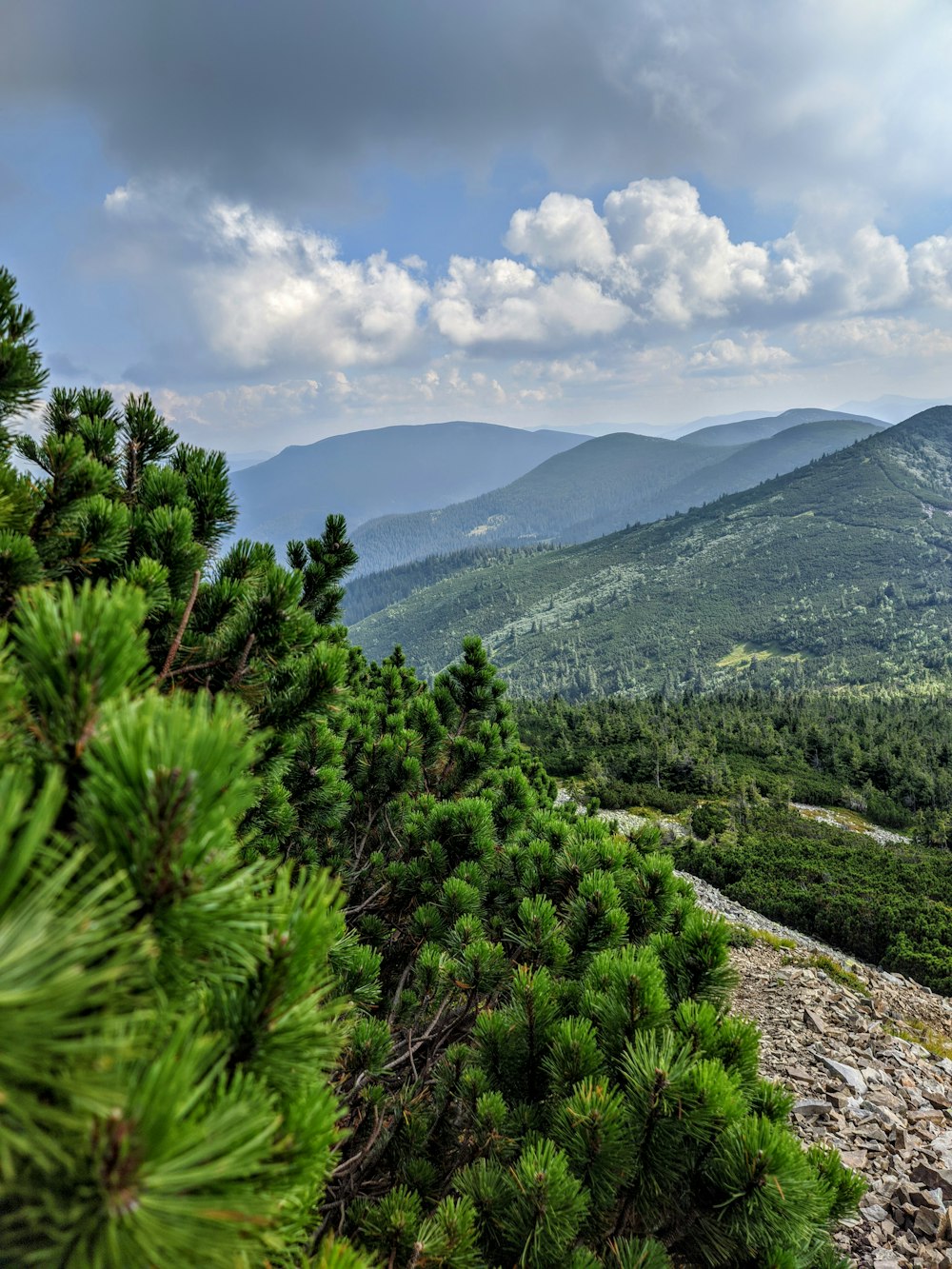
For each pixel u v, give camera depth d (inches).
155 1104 30.0
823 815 2154.3
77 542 100.0
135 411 144.8
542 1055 120.5
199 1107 35.3
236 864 42.0
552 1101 113.0
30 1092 28.4
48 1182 29.2
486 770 278.7
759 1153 83.5
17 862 26.7
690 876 1080.8
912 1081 312.0
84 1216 28.2
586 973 128.6
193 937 36.3
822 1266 101.7
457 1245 88.2
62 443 100.6
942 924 719.7
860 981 514.3
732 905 888.9
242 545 128.2
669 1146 89.9
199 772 34.5
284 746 117.9
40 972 26.2
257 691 113.8
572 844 171.9
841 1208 105.5
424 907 177.8
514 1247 91.2
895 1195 213.5
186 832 33.6
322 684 117.4
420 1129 126.6
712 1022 107.5
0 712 38.4
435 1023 153.5
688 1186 91.1
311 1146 45.4
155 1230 29.1
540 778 460.4
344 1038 52.4
